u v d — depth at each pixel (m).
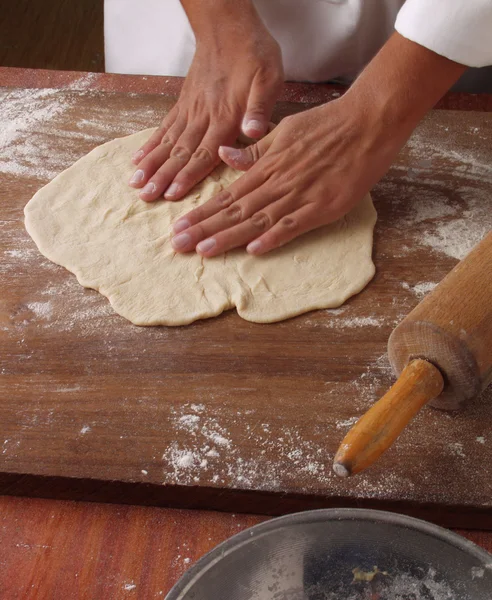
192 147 0.90
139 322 0.78
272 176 0.84
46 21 1.76
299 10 0.99
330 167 0.84
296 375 0.75
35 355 0.76
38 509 0.69
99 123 0.95
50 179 0.90
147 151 0.90
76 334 0.77
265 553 0.60
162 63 1.10
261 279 0.81
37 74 1.01
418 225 0.87
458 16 0.78
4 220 0.86
